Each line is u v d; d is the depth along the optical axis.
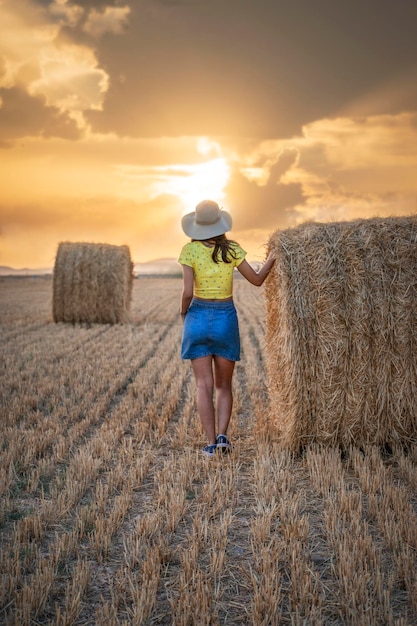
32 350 10.34
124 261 14.84
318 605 2.75
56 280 14.67
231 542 3.44
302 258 4.93
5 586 2.85
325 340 4.87
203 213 4.93
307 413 4.94
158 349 10.62
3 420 5.94
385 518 3.57
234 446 5.12
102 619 2.61
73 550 3.30
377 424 4.95
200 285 5.04
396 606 2.76
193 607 2.74
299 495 4.03
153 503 3.98
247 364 9.01
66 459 4.91
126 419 5.98
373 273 4.86
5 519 3.72
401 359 4.89
